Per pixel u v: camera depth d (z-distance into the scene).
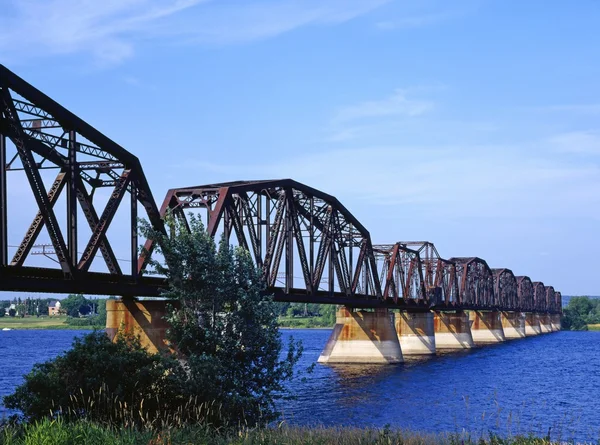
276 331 35.81
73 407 26.75
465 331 155.75
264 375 34.75
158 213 47.34
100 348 29.06
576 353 135.38
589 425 49.28
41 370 28.28
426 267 141.88
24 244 38.22
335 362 104.12
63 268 38.69
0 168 34.69
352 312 105.31
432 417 51.97
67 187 40.28
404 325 129.25
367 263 100.25
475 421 50.16
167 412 28.84
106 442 20.53
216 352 33.97
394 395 65.56
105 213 42.78
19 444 20.02
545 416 53.34
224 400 30.64
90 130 41.69
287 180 71.38
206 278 35.09
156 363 30.67
